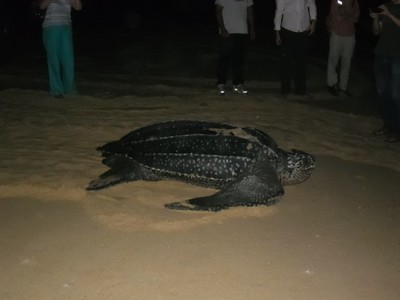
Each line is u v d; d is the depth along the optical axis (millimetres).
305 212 3328
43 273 2510
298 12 6391
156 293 2359
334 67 7113
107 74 8492
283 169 3602
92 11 20859
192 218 3150
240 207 3316
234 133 3592
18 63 9414
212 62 10062
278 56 10898
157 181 3740
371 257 2764
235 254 2742
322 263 2682
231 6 6430
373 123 5715
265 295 2371
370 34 14609
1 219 3090
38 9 6168
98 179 3621
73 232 2938
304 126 5395
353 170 4180
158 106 6020
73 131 4914
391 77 4801
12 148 4344
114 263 2613
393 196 3645
